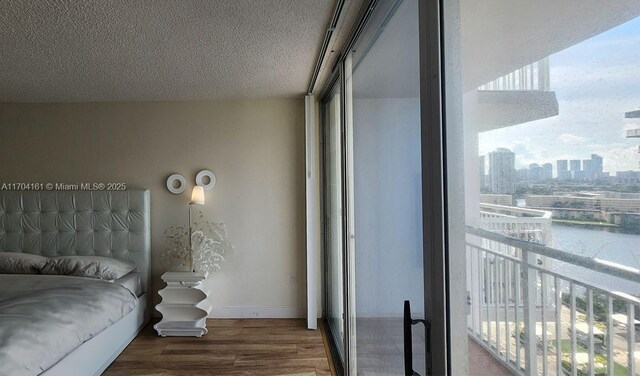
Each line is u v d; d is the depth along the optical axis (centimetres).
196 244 350
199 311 322
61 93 326
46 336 192
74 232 343
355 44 195
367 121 172
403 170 118
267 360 274
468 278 79
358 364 198
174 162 361
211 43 215
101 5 167
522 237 61
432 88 90
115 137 359
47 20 182
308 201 341
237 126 364
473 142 76
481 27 72
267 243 365
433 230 91
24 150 356
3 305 213
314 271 338
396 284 127
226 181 363
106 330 260
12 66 251
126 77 281
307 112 341
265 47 223
